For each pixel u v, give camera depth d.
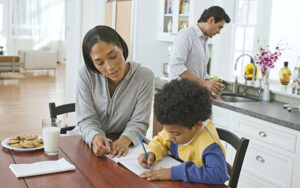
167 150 1.54
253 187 2.51
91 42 1.50
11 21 12.34
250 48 3.63
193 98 1.21
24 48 12.69
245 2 3.66
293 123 2.18
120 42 1.68
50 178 1.27
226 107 2.72
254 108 2.61
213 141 1.32
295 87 2.88
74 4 4.30
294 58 3.29
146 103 1.80
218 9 2.80
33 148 1.53
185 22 3.87
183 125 1.22
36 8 12.66
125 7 4.22
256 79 3.34
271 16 3.47
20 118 5.13
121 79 1.76
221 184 1.27
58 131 1.50
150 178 1.28
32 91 7.26
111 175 1.32
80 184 1.23
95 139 1.59
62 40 13.10
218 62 3.76
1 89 7.28
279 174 2.31
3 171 1.31
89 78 1.76
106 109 1.79
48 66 9.92
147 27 4.22
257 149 2.47
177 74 2.87
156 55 4.34
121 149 1.56
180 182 1.27
